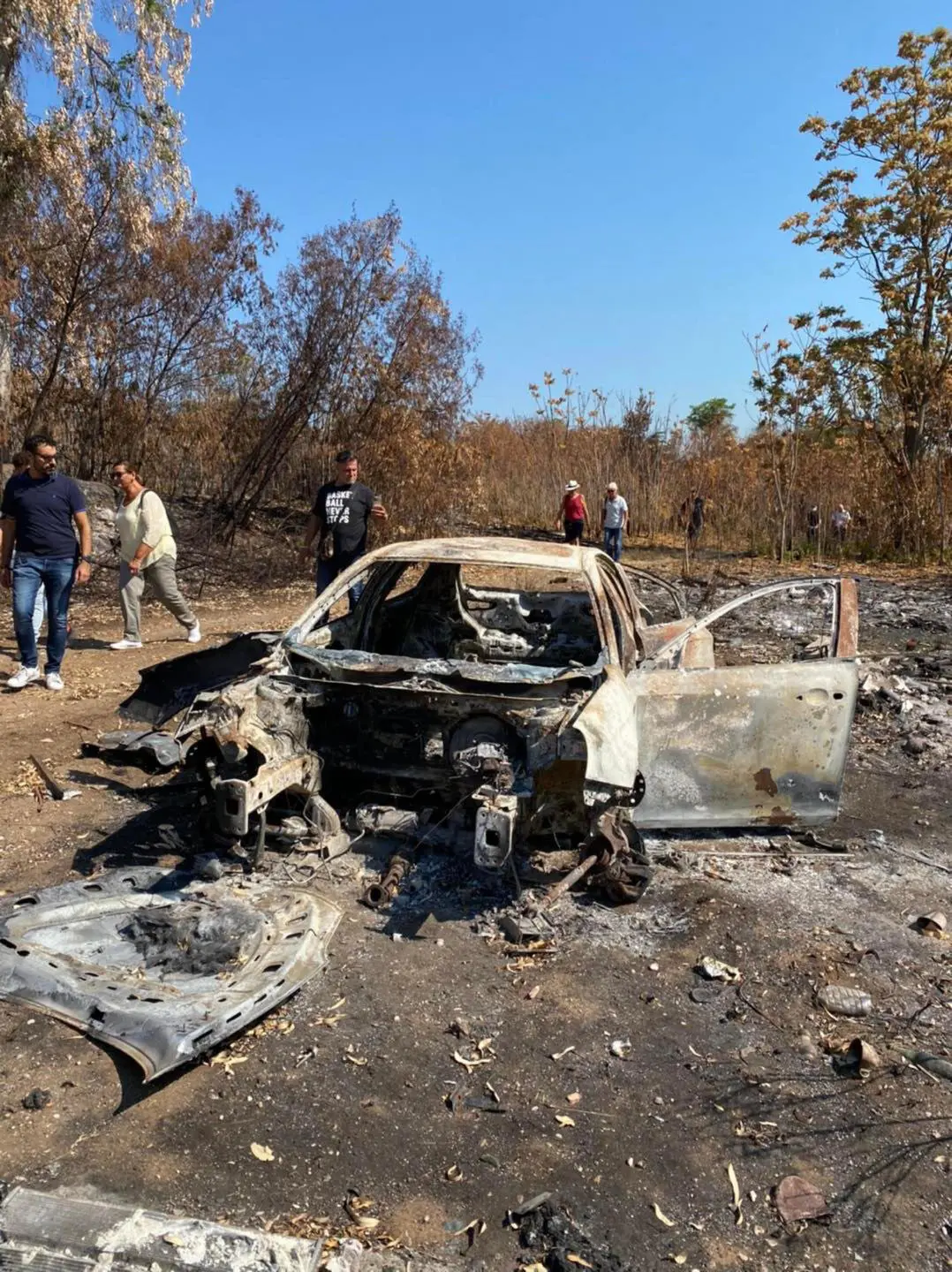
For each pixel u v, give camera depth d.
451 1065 2.96
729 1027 3.21
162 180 13.85
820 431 21.53
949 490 19.48
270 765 3.99
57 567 7.02
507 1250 2.27
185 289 15.72
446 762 4.45
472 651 5.68
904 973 3.59
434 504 16.58
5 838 4.43
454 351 17.05
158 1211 2.33
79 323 14.78
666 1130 2.71
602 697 3.87
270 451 16.70
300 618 4.82
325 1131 2.65
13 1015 3.08
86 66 12.67
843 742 4.53
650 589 14.39
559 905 3.96
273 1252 2.18
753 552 20.75
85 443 16.27
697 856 4.54
